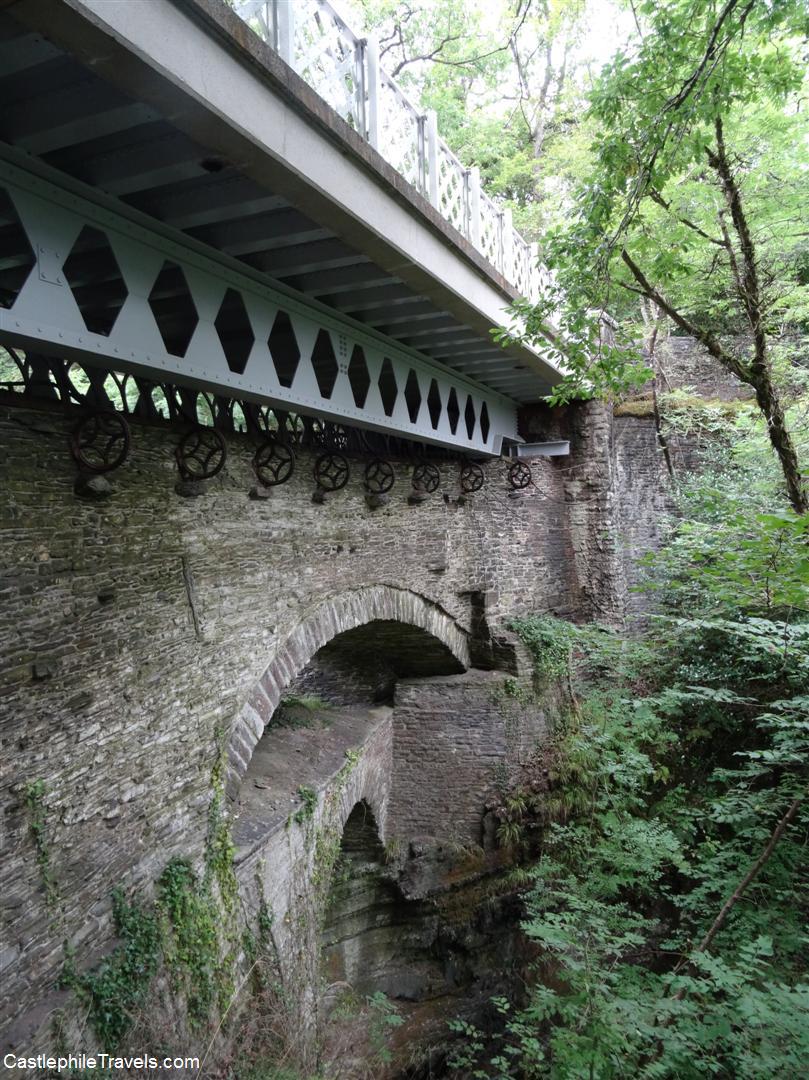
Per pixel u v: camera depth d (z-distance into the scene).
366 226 4.37
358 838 9.56
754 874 6.32
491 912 10.04
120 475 4.33
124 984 4.01
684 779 10.52
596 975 6.00
